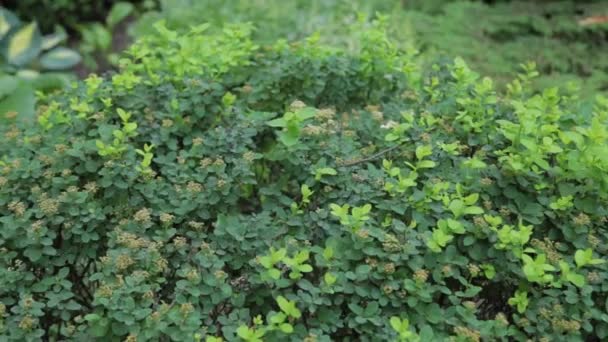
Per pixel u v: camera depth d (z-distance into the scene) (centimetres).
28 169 114
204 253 105
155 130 126
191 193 112
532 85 204
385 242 105
